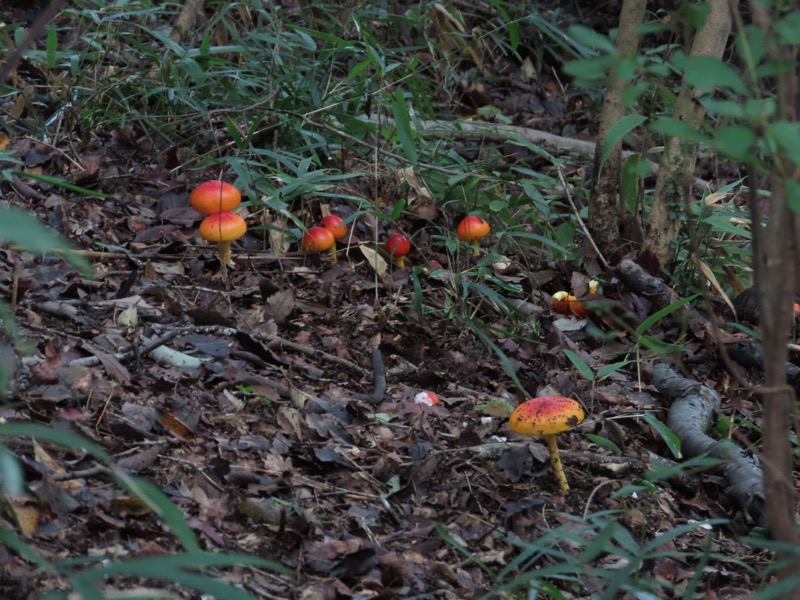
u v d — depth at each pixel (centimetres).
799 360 488
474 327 475
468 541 429
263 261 498
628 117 470
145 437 431
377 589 415
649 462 448
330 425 446
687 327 493
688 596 403
